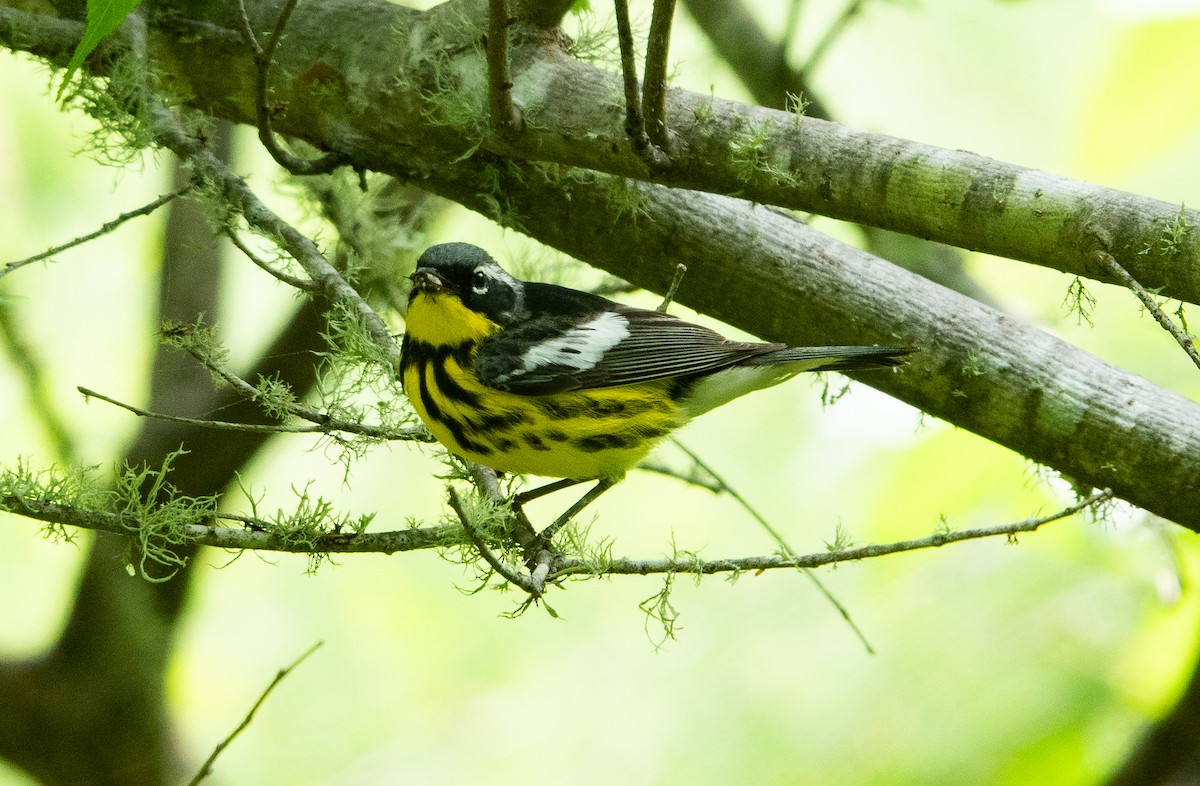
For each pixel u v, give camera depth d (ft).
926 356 29.63
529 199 31.22
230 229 27.96
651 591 47.91
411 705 47.78
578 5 30.76
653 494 48.70
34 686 41.11
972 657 40.73
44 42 29.45
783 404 47.60
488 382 30.14
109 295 44.52
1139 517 35.01
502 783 45.65
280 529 23.89
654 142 26.48
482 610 49.01
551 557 25.70
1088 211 24.04
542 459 30.94
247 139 45.52
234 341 47.47
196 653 47.52
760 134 26.78
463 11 29.63
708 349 30.66
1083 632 39.65
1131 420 27.63
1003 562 41.86
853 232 45.34
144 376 41.70
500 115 27.09
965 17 48.83
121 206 44.96
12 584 46.19
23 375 38.09
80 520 23.40
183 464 38.65
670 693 45.27
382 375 27.89
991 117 49.06
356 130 30.68
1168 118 38.32
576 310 31.91
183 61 31.22
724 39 39.55
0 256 43.50
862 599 43.34
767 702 43.04
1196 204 39.63
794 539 46.09
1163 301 33.88
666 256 31.17
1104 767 37.65
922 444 37.93
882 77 49.90
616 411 30.81
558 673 47.60
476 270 30.71
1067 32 48.08
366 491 47.55
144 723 42.42
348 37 30.45
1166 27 37.73
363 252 35.47
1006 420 29.09
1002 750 38.50
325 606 48.80
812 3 50.11
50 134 44.16
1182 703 36.14
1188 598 35.99
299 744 46.70
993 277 41.60
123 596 41.22
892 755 39.88
